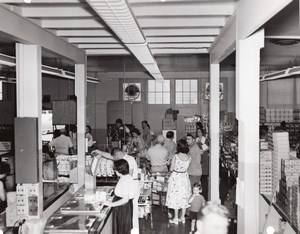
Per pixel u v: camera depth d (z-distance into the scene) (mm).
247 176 4852
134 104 11547
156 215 7789
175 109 12109
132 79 11609
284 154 5496
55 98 10922
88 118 11250
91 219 5043
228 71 12781
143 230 6883
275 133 5637
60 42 6875
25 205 5508
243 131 4867
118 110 11406
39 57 5738
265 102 14164
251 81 4785
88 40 7324
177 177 7203
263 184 5844
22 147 5477
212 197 8586
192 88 12055
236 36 4922
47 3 4773
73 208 5480
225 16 5625
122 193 5629
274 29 6234
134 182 6301
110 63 10102
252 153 4852
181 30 6594
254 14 3816
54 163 7082
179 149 7211
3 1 4250
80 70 8648
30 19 5352
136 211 6270
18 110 5637
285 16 5324
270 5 3176
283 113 12758
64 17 5488
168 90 12016
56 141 8727
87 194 6012
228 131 11859
